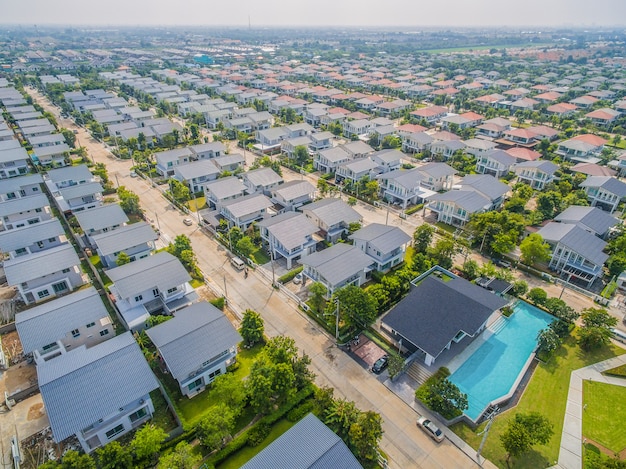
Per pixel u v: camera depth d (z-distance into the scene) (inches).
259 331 2279.8
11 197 3752.5
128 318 2375.7
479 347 2353.6
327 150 4798.2
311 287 2534.5
